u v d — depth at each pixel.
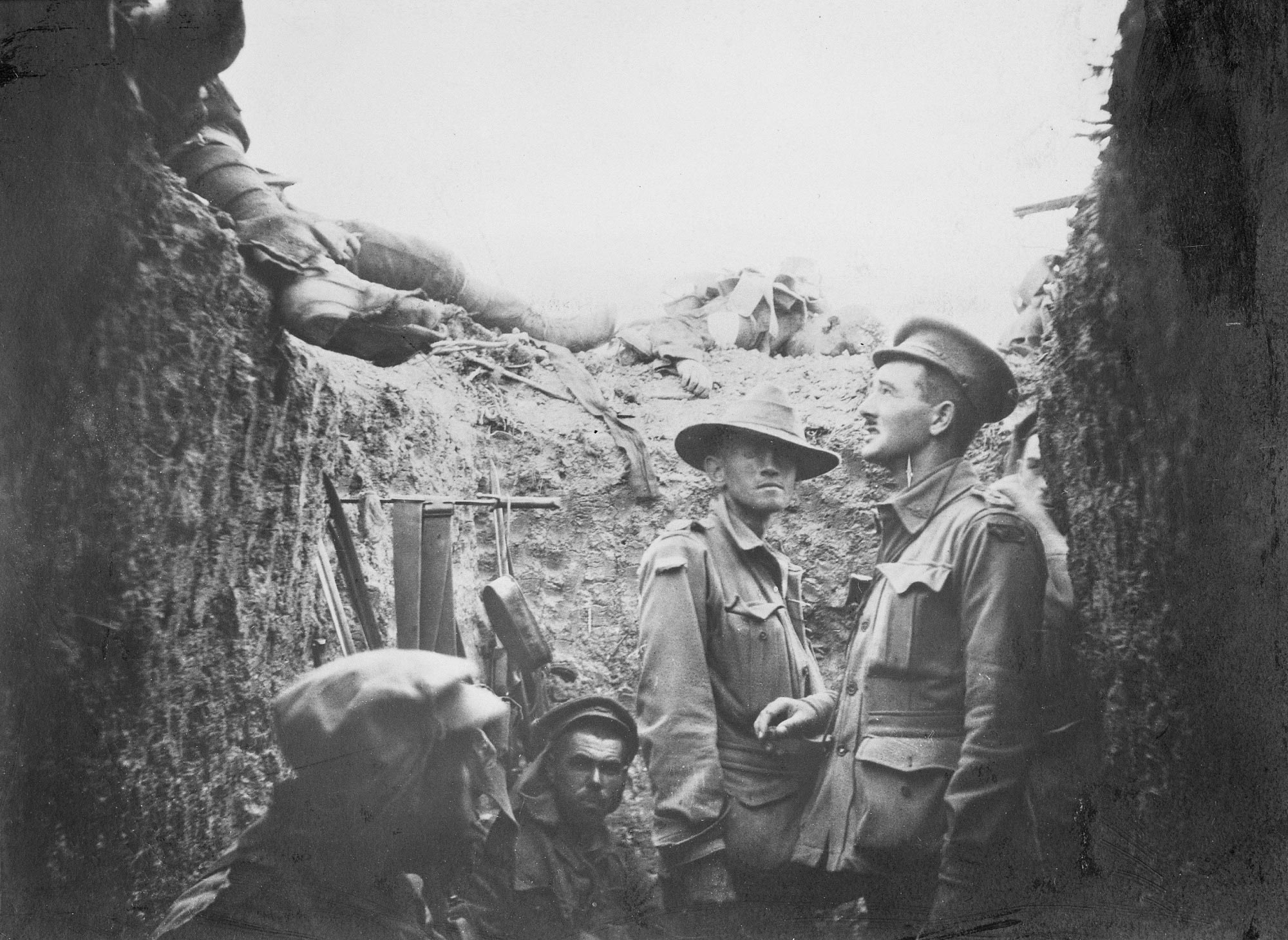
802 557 5.87
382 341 5.63
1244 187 6.02
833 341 6.04
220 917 5.15
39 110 5.38
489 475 5.96
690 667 5.73
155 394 5.32
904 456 5.90
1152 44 5.97
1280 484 5.86
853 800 5.60
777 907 5.52
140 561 5.26
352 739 5.34
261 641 5.41
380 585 5.63
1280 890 5.53
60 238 5.34
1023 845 5.54
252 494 5.47
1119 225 5.93
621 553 5.89
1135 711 5.65
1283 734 5.69
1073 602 5.73
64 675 5.22
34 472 5.28
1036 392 5.90
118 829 5.19
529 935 5.35
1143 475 5.79
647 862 5.54
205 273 5.40
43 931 5.14
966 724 5.64
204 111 5.63
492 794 5.44
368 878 5.26
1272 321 5.96
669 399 6.08
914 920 5.48
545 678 5.74
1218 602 5.73
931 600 5.74
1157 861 5.50
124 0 5.40
